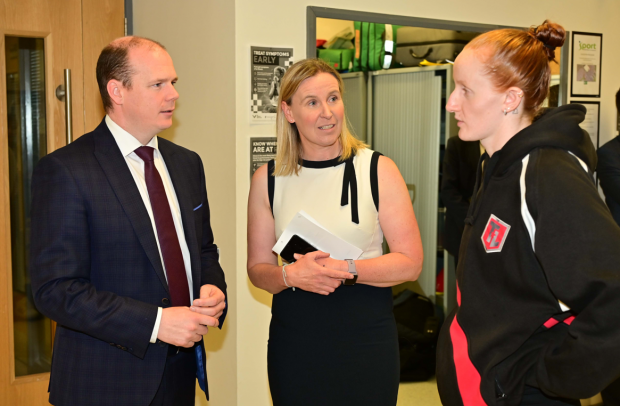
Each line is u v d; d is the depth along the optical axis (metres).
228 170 2.24
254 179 1.67
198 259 1.53
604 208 0.91
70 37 2.51
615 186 2.63
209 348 2.48
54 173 1.32
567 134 1.00
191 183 1.61
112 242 1.35
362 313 1.50
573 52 2.91
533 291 0.98
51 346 2.55
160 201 1.47
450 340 1.15
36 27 2.43
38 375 2.51
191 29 2.42
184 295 1.47
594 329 0.86
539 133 1.00
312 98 1.48
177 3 2.49
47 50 2.46
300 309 1.53
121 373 1.35
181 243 1.53
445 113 2.62
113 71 1.39
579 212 0.89
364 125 2.48
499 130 1.08
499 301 1.03
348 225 1.51
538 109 1.09
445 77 2.60
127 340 1.29
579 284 0.87
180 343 1.32
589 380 0.88
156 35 2.68
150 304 1.35
